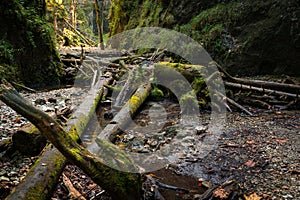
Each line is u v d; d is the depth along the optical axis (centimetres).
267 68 841
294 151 399
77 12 2691
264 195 298
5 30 842
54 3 1728
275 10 823
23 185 261
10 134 439
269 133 479
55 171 297
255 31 852
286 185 315
